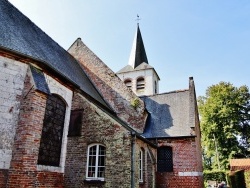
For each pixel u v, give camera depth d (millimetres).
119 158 10172
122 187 9719
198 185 13562
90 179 10445
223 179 28203
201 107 34688
